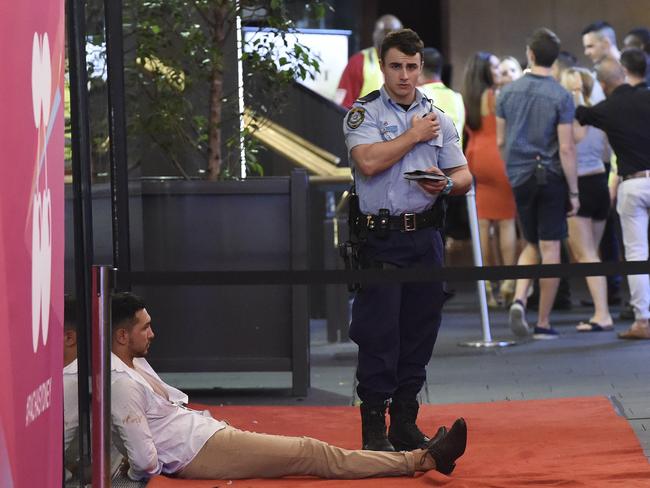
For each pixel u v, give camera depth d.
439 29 38.44
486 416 13.65
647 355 18.02
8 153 6.07
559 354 18.44
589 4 34.03
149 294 15.71
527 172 19.81
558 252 19.92
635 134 19.20
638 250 19.44
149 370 11.20
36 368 6.71
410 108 11.72
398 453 10.72
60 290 7.45
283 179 15.70
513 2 34.59
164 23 16.55
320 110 20.77
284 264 15.75
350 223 11.77
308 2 18.48
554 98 19.58
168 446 10.59
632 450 11.62
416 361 11.89
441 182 11.23
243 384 16.70
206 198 15.76
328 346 20.05
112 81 13.51
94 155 11.84
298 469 10.63
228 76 17.20
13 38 6.17
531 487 10.17
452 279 10.44
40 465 6.82
